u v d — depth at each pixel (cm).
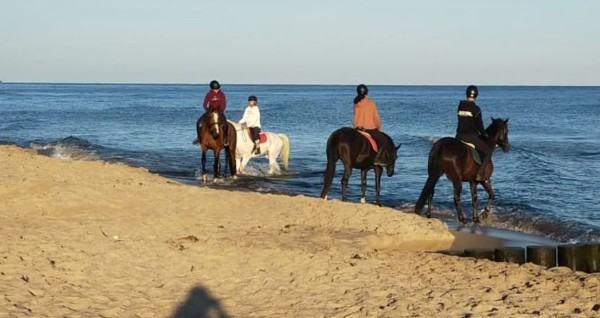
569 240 1384
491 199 1570
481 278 922
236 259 1023
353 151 1559
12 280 849
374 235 1270
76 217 1312
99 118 6009
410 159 3091
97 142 3703
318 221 1374
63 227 1202
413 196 2005
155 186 1667
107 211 1385
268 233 1249
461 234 1398
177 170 2512
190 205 1473
